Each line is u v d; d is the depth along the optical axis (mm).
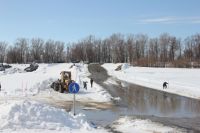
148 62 117812
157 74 81688
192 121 20906
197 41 135875
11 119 14273
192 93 41312
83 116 18172
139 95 39781
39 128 14047
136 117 21984
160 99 35562
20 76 66875
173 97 37719
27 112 15070
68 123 15539
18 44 159750
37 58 163375
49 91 40406
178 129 17688
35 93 37312
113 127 17812
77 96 36531
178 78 68250
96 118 21406
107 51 168750
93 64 130875
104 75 85938
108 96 36625
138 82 62812
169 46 148000
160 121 20359
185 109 27719
